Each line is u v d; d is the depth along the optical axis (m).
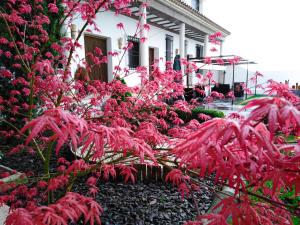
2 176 2.63
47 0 3.50
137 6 5.93
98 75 6.68
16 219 0.98
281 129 0.95
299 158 0.80
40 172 3.00
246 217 0.96
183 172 1.47
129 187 2.69
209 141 0.83
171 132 2.14
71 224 1.83
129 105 2.72
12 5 3.30
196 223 1.20
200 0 13.12
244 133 0.70
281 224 1.20
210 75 3.22
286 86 1.34
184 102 2.89
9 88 3.48
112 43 6.88
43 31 2.90
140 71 2.98
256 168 0.83
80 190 2.59
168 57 10.20
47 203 2.09
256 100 0.74
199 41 13.15
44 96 2.39
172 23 8.91
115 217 2.11
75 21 5.42
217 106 7.81
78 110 2.54
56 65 2.90
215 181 0.92
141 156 1.06
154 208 2.28
